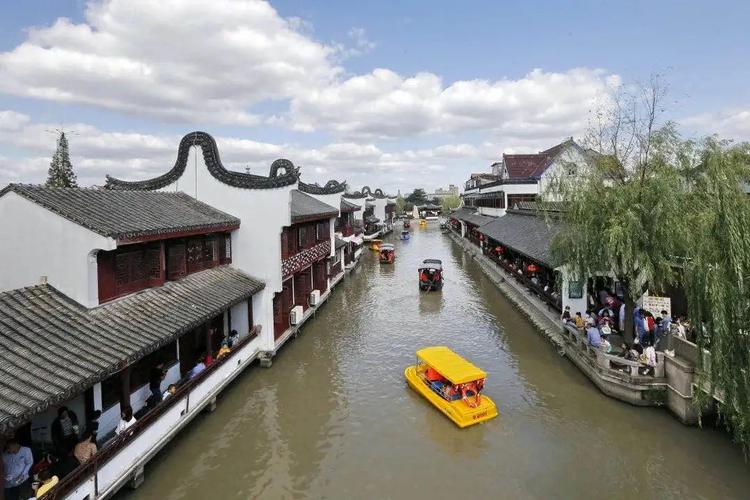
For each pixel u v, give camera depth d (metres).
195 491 11.22
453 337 23.05
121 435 10.04
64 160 43.59
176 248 15.77
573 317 20.08
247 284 17.97
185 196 19.31
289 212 19.09
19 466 8.65
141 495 10.94
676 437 13.17
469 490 11.27
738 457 12.22
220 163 19.30
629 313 16.72
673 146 14.77
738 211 11.65
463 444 13.29
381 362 19.73
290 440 13.57
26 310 10.31
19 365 8.54
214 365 14.84
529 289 28.22
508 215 45.59
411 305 30.09
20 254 11.69
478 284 37.00
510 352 20.59
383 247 50.81
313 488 11.41
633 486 11.30
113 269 12.57
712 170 12.80
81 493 8.72
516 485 11.44
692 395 13.44
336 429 14.20
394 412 15.24
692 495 10.91
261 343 19.11
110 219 12.75
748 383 10.98
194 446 13.16
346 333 23.84
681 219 13.75
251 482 11.62
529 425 14.22
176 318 12.91
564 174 18.47
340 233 43.38
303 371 18.67
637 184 15.44
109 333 10.86
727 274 11.52
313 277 28.69
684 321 16.23
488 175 81.75
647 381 14.72
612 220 15.25
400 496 11.09
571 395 15.98
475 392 14.99
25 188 11.88
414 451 12.98
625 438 13.24
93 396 11.41
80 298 11.52
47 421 10.88
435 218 133.12
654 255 14.82
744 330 11.15
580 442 13.20
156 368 13.36
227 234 19.14
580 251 16.73
